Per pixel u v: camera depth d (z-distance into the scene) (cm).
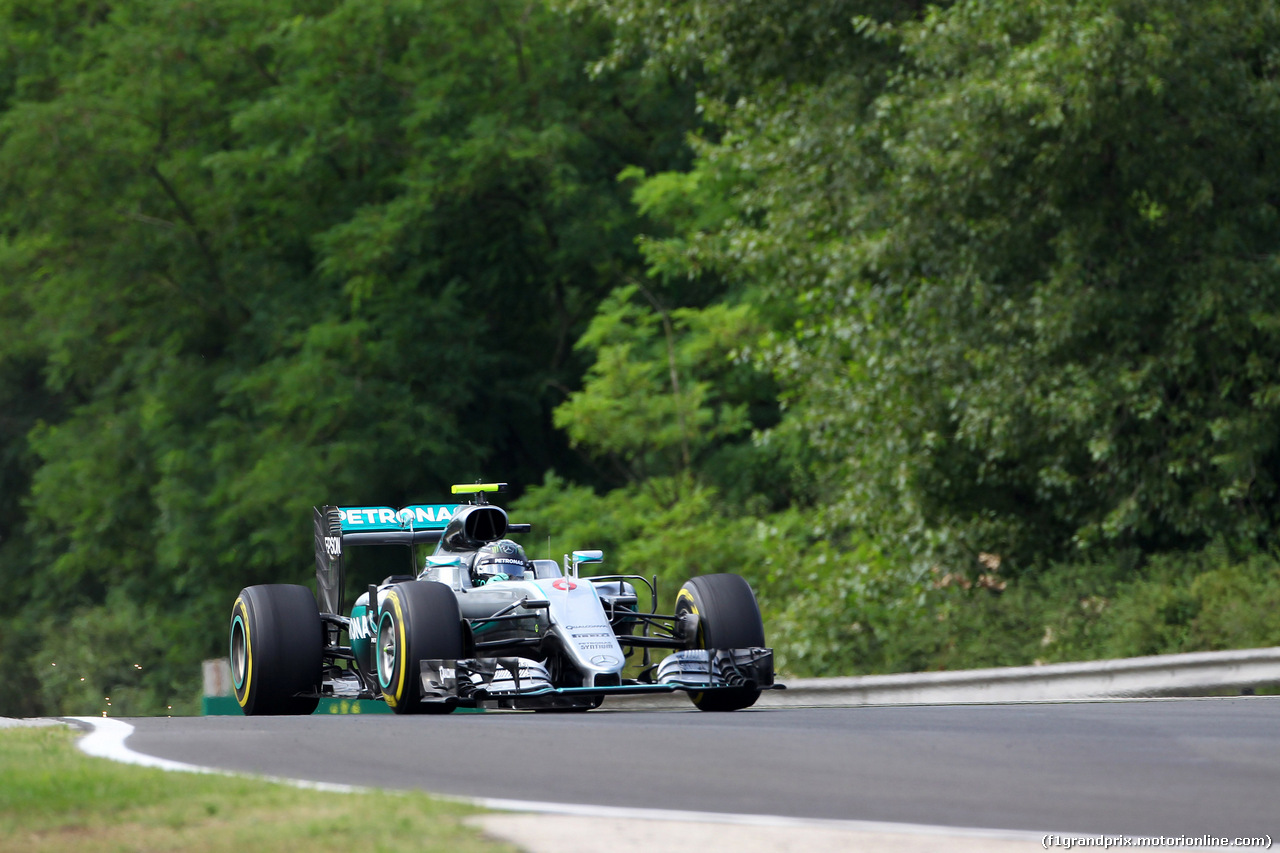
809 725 2814
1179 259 5619
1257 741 2419
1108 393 5450
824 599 6456
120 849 1619
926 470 6138
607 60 7312
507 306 11775
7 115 11131
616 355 9469
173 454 10494
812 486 8550
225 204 11062
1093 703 3453
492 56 10631
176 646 10931
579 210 10594
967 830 1639
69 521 11631
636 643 3609
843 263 6241
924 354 5981
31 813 1833
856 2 6744
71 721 3288
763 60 6919
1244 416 5425
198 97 11138
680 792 1978
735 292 10356
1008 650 5600
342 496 9906
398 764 2323
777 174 6925
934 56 5844
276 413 10375
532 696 3209
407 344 10406
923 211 5916
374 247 10038
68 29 12456
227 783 2016
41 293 11662
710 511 9000
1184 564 5556
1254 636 4691
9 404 13625
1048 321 5494
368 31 10406
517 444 11938
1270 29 5544
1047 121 5234
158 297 11644
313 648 3969
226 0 11075
